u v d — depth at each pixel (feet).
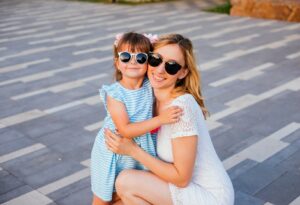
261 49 27.02
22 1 52.54
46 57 25.88
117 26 35.40
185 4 48.06
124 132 7.95
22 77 21.93
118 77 8.48
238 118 16.53
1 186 11.96
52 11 44.11
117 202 8.89
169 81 7.92
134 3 49.19
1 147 14.30
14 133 15.38
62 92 19.61
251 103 18.06
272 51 26.50
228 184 8.24
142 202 8.16
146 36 8.17
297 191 11.60
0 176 12.50
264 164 13.07
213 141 14.62
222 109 17.43
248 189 11.71
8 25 36.60
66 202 11.19
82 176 12.51
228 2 47.96
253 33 31.83
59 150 14.10
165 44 7.82
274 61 24.34
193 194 7.96
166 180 8.00
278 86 20.18
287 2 36.65
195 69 8.05
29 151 14.03
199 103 8.32
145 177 8.12
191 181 8.16
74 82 21.04
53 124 16.15
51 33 33.04
